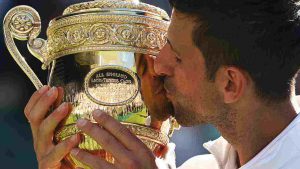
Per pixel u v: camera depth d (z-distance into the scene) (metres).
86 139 3.77
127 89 3.75
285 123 3.72
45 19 8.24
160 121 3.86
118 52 3.74
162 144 3.92
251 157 3.80
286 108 3.74
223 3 3.69
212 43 3.73
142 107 3.78
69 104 3.79
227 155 4.17
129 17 3.75
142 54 3.77
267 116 3.74
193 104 3.84
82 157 3.74
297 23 3.70
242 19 3.67
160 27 3.84
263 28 3.66
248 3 3.66
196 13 3.73
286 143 3.63
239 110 3.78
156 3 8.22
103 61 3.74
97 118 3.70
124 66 3.74
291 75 3.73
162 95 3.83
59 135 3.87
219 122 3.85
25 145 8.66
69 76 3.79
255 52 3.68
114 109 3.74
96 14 3.73
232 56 3.71
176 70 3.80
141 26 3.77
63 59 3.82
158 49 3.81
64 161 3.93
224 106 3.80
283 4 3.68
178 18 3.79
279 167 3.62
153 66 3.79
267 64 3.69
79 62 3.76
